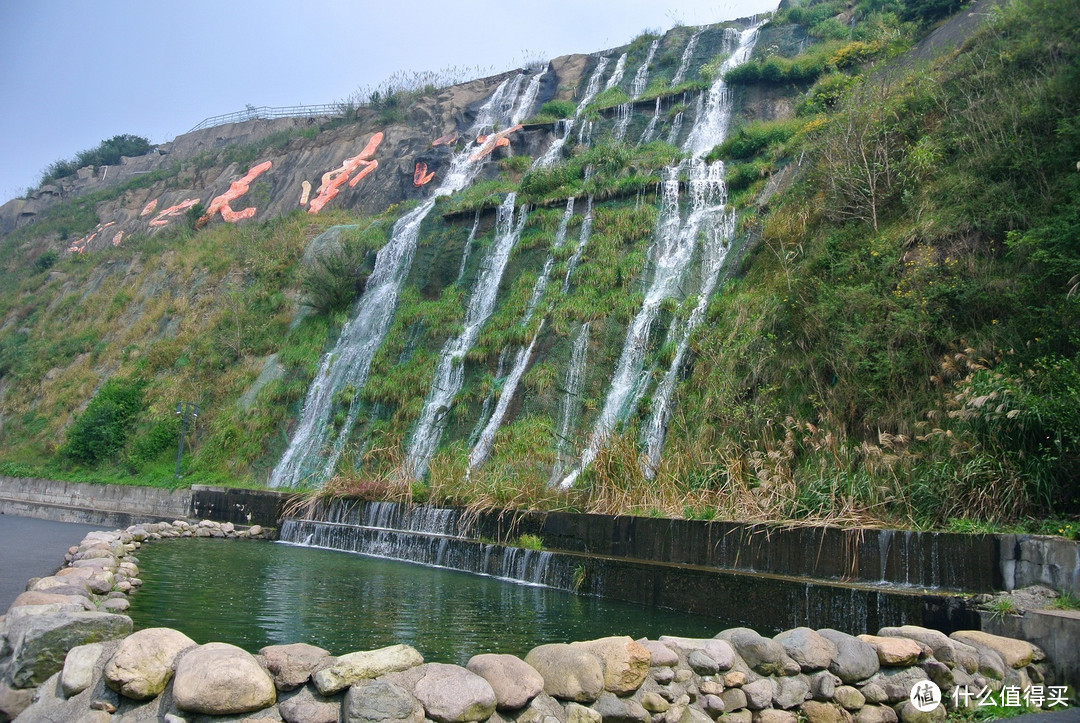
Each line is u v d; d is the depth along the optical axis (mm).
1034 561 6102
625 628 6969
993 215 10703
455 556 11359
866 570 7395
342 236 25625
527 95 33000
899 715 4832
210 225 33812
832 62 23469
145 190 42219
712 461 10867
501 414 15766
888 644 4969
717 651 4629
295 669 3861
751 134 20500
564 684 4219
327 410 18922
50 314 31438
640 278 17297
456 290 20344
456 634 6367
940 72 15305
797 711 4664
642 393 14398
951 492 7688
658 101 26547
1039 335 8695
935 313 10148
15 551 11211
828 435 9414
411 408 17328
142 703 3734
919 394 9570
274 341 22531
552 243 19531
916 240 11656
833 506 8336
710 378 13180
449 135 32562
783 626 7254
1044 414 7297
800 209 15406
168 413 21281
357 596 8172
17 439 24984
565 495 11562
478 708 3850
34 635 4012
